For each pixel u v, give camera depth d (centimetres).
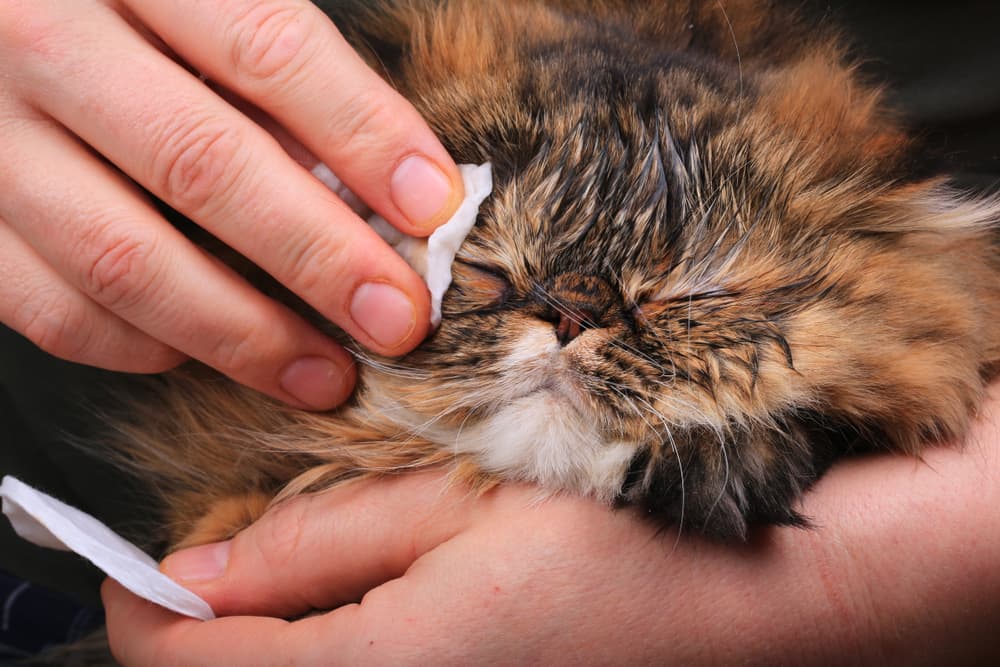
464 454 41
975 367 42
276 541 41
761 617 39
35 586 51
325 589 41
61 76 38
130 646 41
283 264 39
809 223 41
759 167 41
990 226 43
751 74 43
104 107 38
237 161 38
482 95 42
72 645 49
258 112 40
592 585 39
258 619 40
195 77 39
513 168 40
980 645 40
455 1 45
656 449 39
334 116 38
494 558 39
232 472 44
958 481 41
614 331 39
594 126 40
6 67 38
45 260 40
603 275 39
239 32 38
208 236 42
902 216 42
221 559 42
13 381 49
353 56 39
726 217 40
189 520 45
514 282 40
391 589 39
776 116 42
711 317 39
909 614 40
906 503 40
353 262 38
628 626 39
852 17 47
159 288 39
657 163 40
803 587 39
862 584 40
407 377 40
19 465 50
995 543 40
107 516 50
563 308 39
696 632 39
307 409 42
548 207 40
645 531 39
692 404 39
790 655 39
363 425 42
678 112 41
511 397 40
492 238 40
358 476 42
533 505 40
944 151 44
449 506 40
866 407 40
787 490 39
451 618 39
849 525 40
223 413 44
